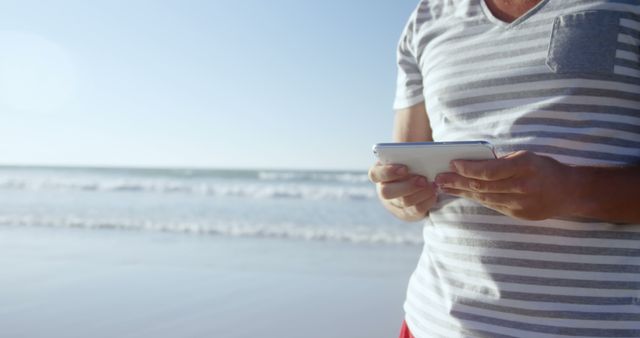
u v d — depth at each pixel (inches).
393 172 48.6
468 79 52.9
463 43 54.3
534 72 48.7
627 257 45.9
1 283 216.7
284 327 161.6
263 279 222.7
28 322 167.0
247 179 957.8
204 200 647.8
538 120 48.2
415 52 61.6
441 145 44.4
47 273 233.8
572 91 46.8
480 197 44.1
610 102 46.4
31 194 738.8
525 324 47.0
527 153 41.3
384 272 235.6
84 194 735.7
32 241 329.7
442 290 53.1
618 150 46.7
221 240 334.0
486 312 49.0
